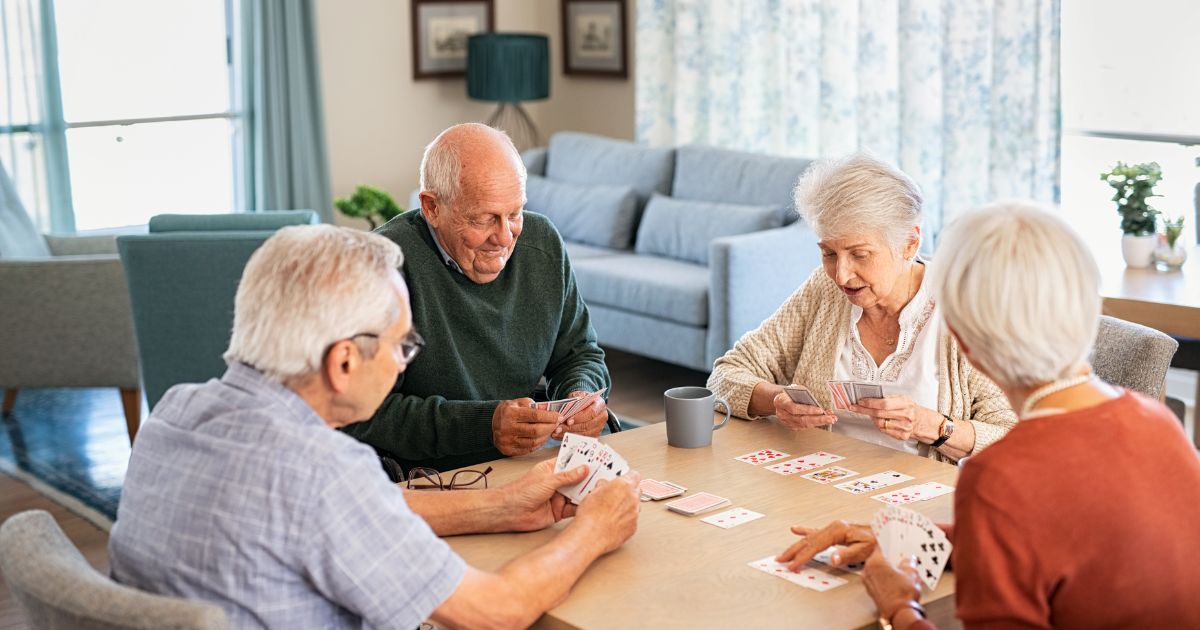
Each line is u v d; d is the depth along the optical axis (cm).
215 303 429
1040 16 479
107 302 466
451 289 258
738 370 258
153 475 158
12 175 601
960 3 503
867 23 544
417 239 257
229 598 150
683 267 552
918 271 238
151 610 136
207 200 685
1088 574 138
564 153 661
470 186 245
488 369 264
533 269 270
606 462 193
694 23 630
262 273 157
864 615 161
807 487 209
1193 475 145
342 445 155
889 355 242
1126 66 484
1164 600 141
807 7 585
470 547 187
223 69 675
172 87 660
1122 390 150
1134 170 412
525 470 224
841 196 224
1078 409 144
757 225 536
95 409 536
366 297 156
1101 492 139
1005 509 139
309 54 673
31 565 150
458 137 249
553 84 771
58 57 612
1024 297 141
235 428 154
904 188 225
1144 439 143
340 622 157
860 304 234
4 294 462
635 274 537
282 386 158
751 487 210
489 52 688
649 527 193
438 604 154
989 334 143
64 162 612
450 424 242
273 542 149
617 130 734
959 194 516
